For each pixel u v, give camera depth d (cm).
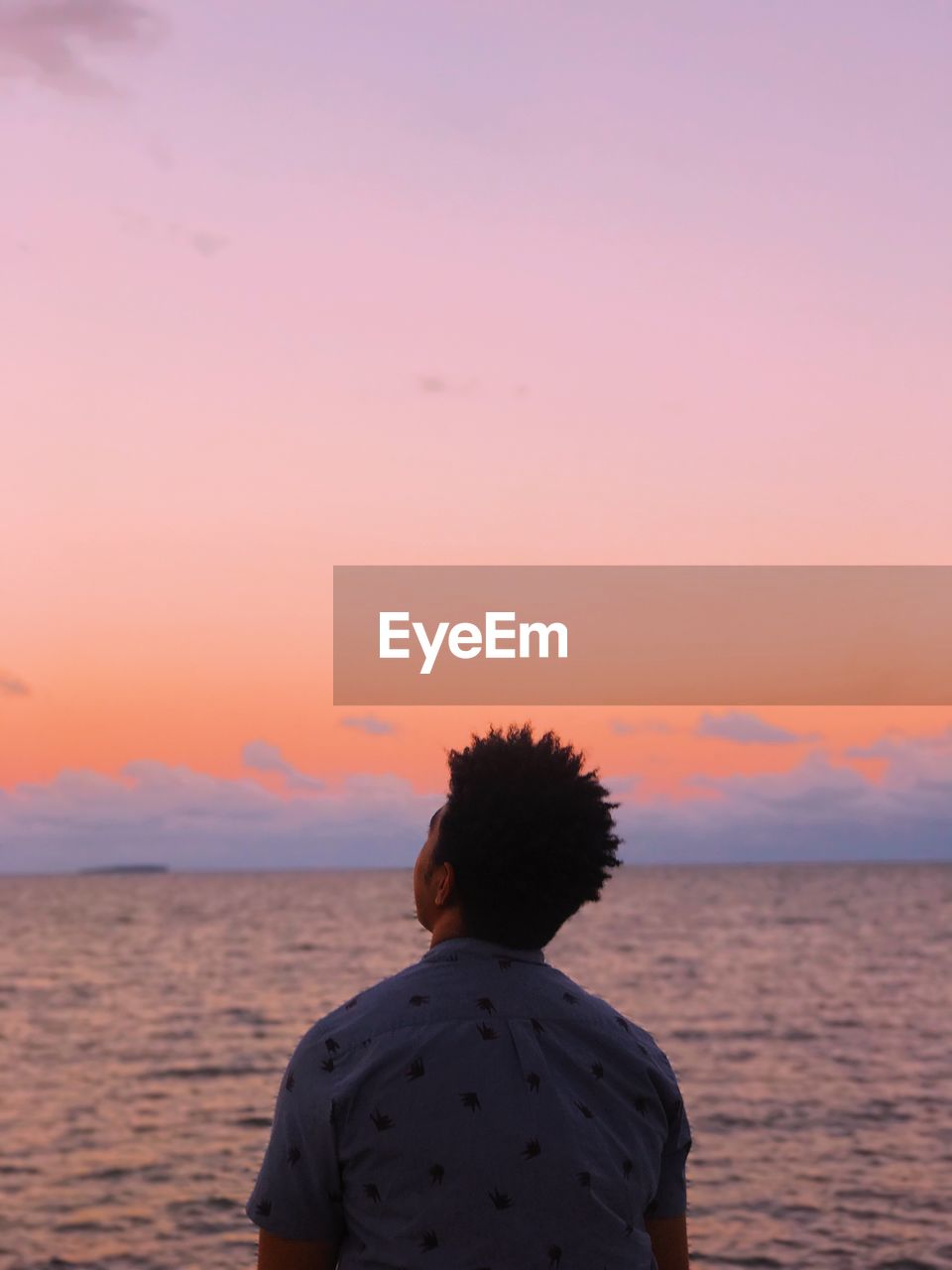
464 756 185
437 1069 163
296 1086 167
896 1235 1070
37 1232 1093
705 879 18162
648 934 6359
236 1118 1636
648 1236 172
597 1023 175
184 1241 1063
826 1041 2419
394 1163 159
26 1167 1352
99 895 14700
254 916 9000
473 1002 170
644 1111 174
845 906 9638
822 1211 1148
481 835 176
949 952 4947
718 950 5206
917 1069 2048
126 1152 1426
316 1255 167
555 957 4778
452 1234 157
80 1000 3375
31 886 19325
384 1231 159
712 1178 1282
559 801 178
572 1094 167
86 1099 1797
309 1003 3269
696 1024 2711
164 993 3566
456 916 181
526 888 176
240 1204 1185
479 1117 161
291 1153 165
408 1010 168
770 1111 1656
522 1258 157
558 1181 160
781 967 4297
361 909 10056
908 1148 1422
